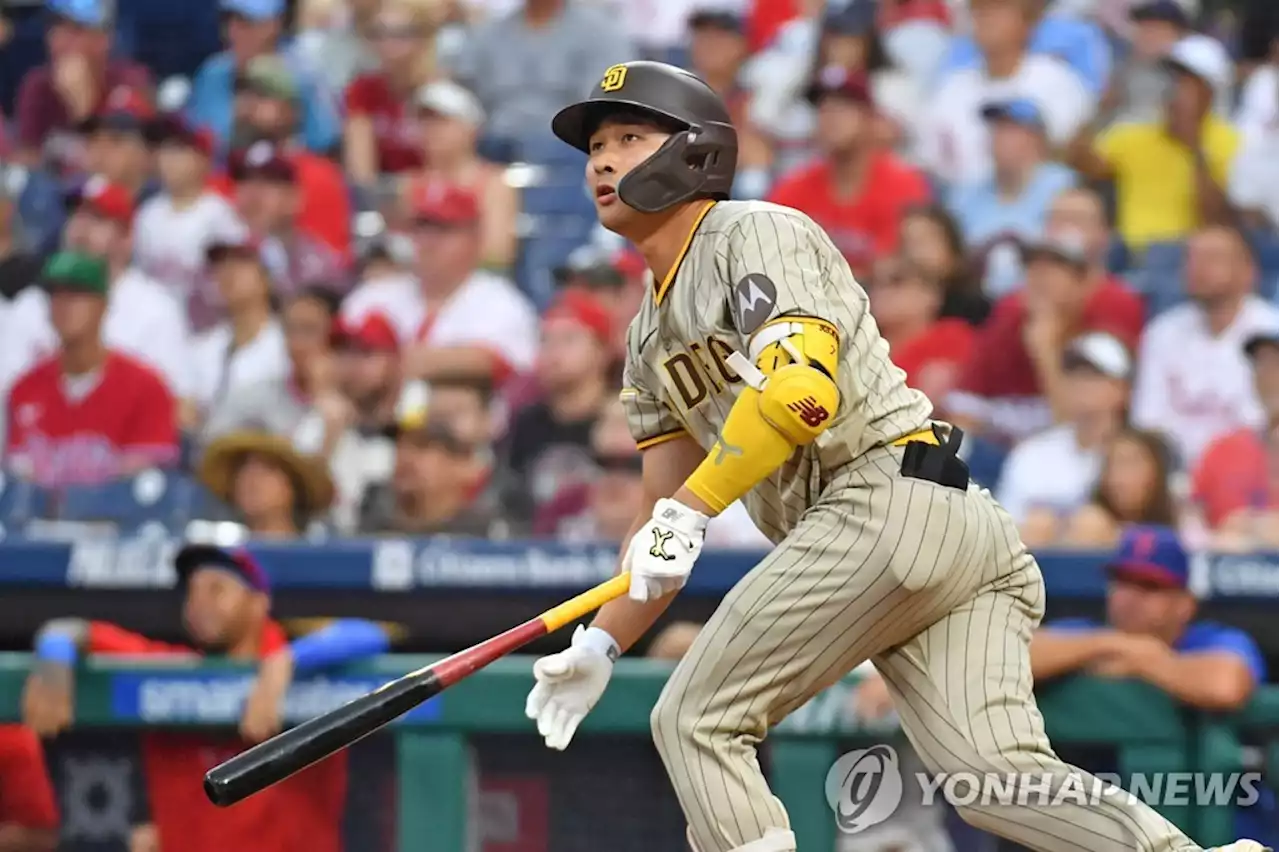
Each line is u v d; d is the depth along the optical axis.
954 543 12.13
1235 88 33.22
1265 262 29.70
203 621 19.23
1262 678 18.61
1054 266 25.77
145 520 25.28
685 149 12.25
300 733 11.59
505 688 18.11
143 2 38.88
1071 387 24.23
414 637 20.66
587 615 20.31
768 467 11.73
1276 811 16.66
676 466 13.43
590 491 24.39
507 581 20.47
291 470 23.69
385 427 25.75
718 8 34.62
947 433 12.62
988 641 12.38
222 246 28.33
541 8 34.19
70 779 18.92
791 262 11.91
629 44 34.50
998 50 31.72
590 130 12.68
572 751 18.09
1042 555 19.69
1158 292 28.52
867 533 12.09
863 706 17.16
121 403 26.95
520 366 28.31
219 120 35.28
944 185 31.67
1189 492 24.34
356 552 20.67
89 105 36.72
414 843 18.17
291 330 28.11
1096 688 16.95
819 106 29.16
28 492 26.20
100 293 27.02
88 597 21.27
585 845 18.05
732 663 12.17
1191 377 26.52
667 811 17.91
